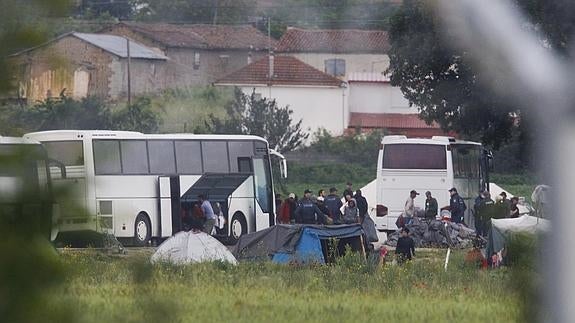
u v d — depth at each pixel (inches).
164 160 5285.4
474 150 6127.0
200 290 2346.2
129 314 1396.4
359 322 1969.7
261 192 5639.8
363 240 3875.5
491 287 2518.5
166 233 5236.2
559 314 949.2
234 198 5516.7
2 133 1048.2
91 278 1669.5
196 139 5438.0
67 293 1096.8
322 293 2524.6
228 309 2023.9
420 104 5255.9
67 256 1103.0
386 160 6146.7
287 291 2516.0
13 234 1045.8
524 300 1131.9
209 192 5428.2
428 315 2066.9
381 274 3058.6
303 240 3791.8
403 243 4042.8
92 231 1089.4
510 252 1221.1
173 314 1376.7
